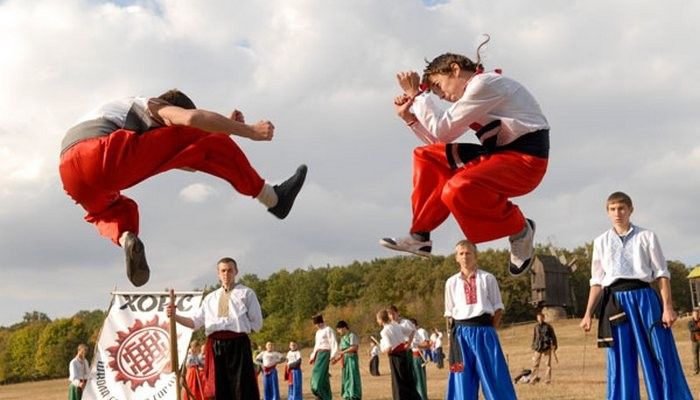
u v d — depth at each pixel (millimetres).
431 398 16500
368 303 83188
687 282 87125
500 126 4109
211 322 9703
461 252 8664
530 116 4121
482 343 8562
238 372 9633
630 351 6543
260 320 9844
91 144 4250
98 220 4730
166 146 4348
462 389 8586
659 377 6441
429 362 35156
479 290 8633
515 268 4488
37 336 89312
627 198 6660
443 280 81875
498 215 4152
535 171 4090
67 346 86750
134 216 4750
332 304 98500
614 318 6570
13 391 50094
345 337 16453
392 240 4312
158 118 4363
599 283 6785
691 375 19047
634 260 6582
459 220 4152
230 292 9789
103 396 10102
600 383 17719
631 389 6531
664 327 6473
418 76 4402
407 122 4473
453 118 4098
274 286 105688
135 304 10414
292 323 89750
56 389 48844
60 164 4383
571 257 76062
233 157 4602
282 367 40844
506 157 4059
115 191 4453
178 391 9773
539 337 18453
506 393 8461
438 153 4293
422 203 4309
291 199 4918
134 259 4621
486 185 4008
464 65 4281
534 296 63719
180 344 9953
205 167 4594
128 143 4234
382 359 43781
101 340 10203
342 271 102125
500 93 4059
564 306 63656
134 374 10078
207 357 9734
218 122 4160
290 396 17344
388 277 88750
